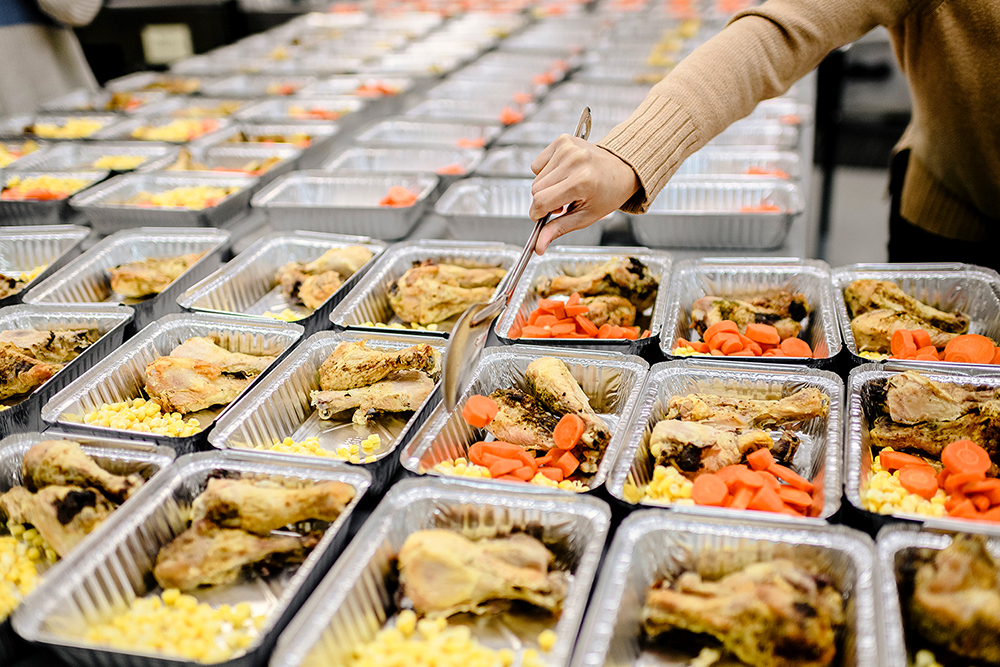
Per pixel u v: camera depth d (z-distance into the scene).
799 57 1.06
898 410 0.98
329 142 1.81
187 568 0.88
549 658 0.78
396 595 0.87
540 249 0.98
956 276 1.18
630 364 1.05
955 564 0.82
